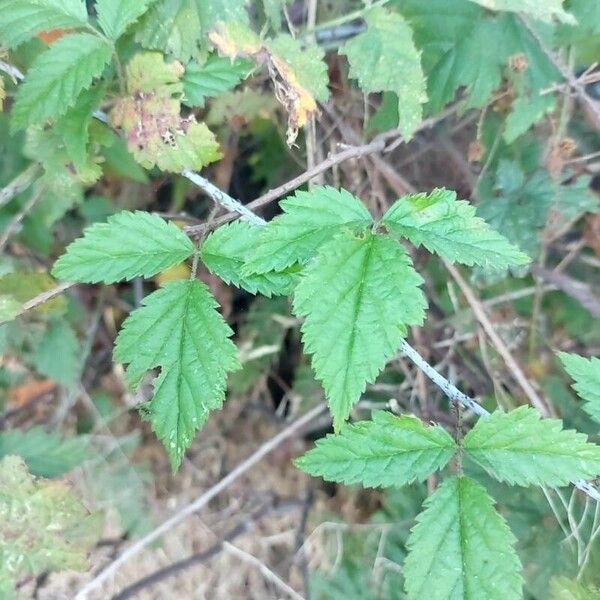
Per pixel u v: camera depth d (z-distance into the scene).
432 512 0.21
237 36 0.26
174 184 0.42
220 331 0.22
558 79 0.33
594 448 0.21
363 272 0.20
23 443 0.34
